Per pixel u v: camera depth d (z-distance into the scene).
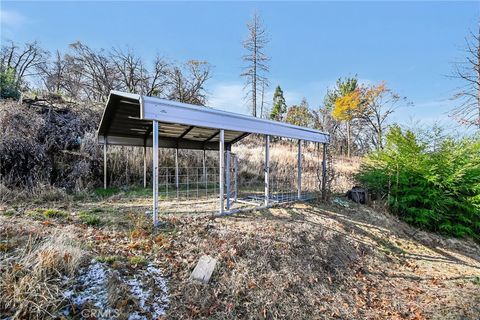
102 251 3.14
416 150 8.09
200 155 11.29
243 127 5.78
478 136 8.38
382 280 4.46
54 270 2.49
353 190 8.62
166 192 7.94
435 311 3.69
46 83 21.75
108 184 8.36
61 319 2.09
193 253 3.53
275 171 12.34
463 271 5.29
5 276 2.29
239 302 2.95
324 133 8.38
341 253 4.89
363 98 25.94
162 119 4.41
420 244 6.48
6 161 6.12
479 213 7.40
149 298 2.62
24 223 3.58
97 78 19.67
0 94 9.12
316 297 3.49
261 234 4.46
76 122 8.73
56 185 6.82
